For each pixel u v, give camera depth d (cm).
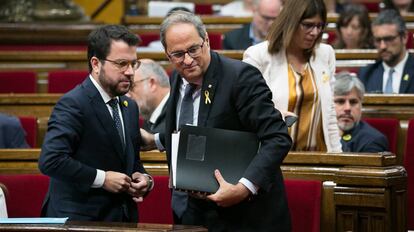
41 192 1188
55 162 949
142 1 2680
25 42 2420
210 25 2347
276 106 1166
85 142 975
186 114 941
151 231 838
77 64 2055
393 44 1675
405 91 1675
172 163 928
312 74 1178
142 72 1278
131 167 995
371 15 2348
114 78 970
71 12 2488
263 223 930
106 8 2642
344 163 1096
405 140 1488
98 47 971
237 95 916
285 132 914
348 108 1376
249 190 902
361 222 1070
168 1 2777
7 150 1209
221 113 920
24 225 884
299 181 1102
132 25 2412
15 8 2486
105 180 962
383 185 1048
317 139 1184
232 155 914
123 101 1010
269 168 901
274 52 1169
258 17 1877
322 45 1201
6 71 2017
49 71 2047
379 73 1705
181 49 905
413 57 1694
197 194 916
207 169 913
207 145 916
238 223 932
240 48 1916
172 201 980
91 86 982
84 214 976
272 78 1171
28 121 1502
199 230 859
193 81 926
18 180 1191
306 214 1093
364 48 1931
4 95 1627
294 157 1113
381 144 1370
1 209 1048
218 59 930
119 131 994
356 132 1388
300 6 1135
